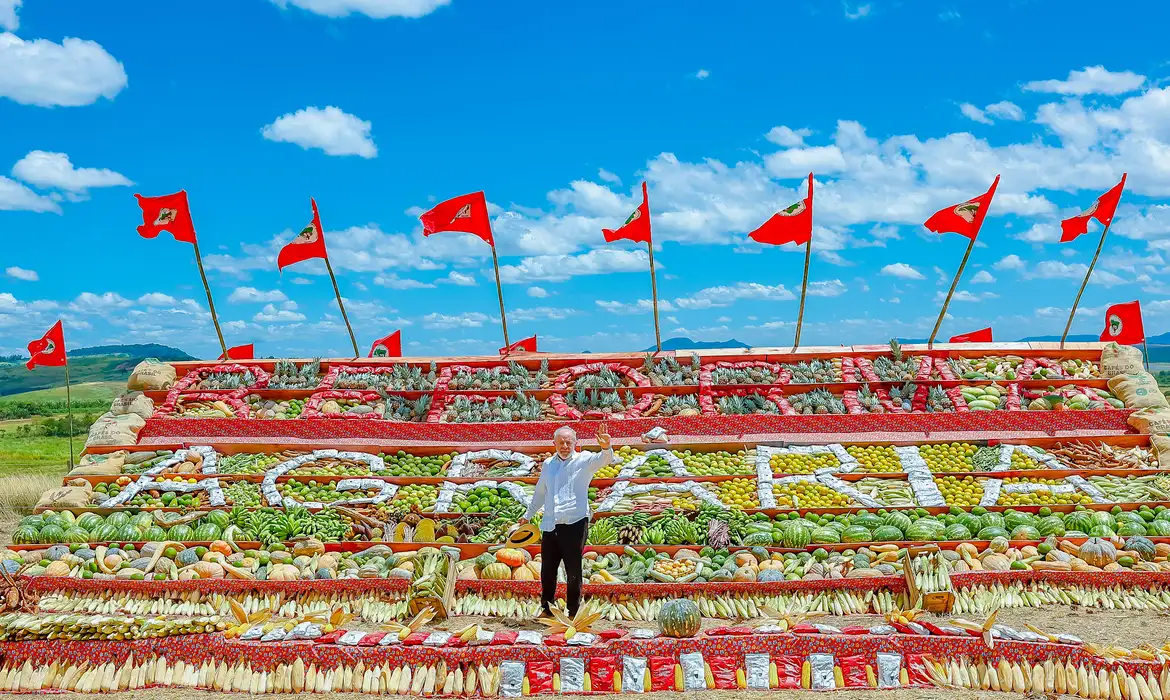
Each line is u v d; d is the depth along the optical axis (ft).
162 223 64.69
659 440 53.98
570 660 29.43
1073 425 53.72
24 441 132.77
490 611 37.27
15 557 41.93
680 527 42.24
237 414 57.98
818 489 48.01
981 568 38.93
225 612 37.47
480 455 53.06
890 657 29.37
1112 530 42.80
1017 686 28.48
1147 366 59.31
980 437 53.21
